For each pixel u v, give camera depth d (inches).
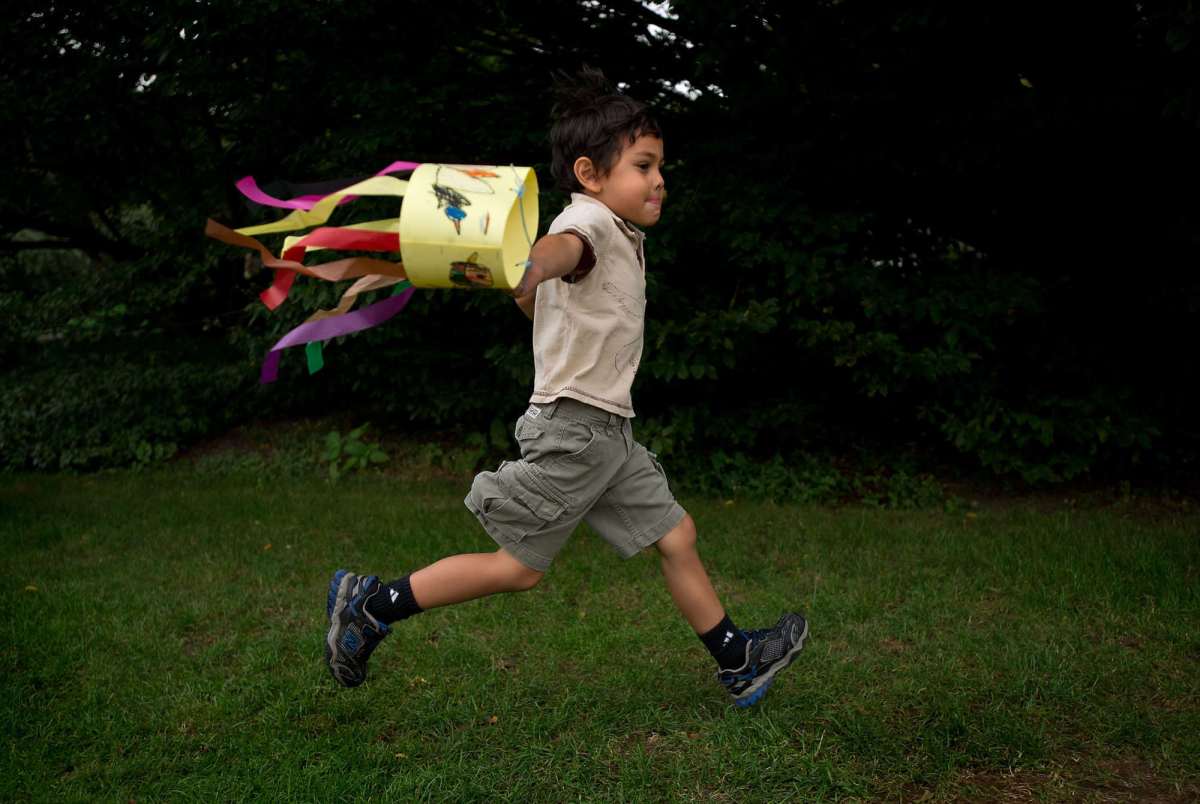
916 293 208.4
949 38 189.9
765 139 214.8
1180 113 167.2
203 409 274.1
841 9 193.5
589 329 87.7
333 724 103.9
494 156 213.8
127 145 256.1
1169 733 97.9
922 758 93.7
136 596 146.6
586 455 89.6
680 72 231.0
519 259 68.0
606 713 103.9
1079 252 222.4
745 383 234.8
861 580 150.8
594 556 163.6
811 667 115.9
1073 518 194.1
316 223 74.9
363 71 215.2
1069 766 93.0
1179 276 205.8
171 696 110.9
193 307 306.0
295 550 173.8
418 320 229.8
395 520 192.7
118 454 261.6
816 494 215.5
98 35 239.3
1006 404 217.6
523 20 224.8
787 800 87.6
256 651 122.9
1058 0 180.1
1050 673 111.8
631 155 88.6
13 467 262.8
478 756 96.6
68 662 119.6
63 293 280.1
